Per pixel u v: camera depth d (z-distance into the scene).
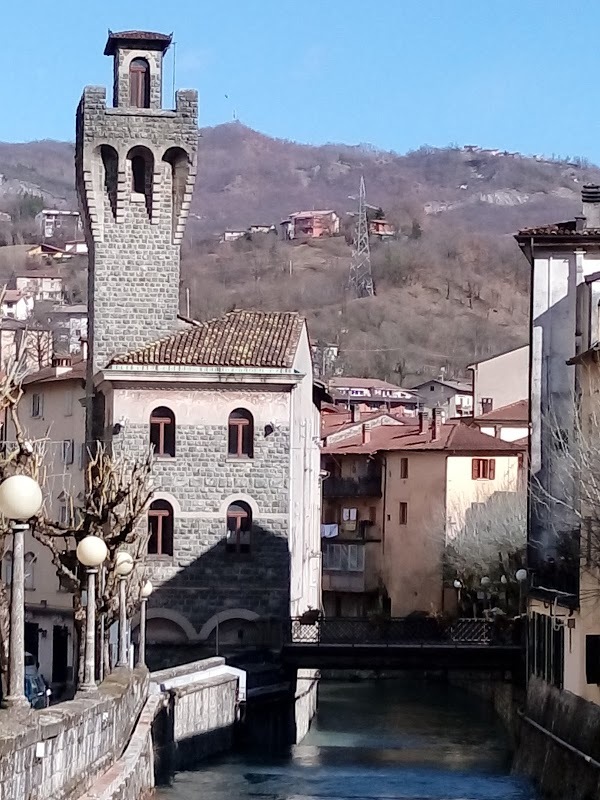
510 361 133.88
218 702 61.88
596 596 51.34
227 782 56.50
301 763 63.38
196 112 79.69
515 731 68.31
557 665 58.81
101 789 31.20
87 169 79.12
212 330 77.94
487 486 109.62
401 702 91.94
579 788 51.00
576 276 66.06
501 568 90.25
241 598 74.19
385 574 116.06
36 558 90.62
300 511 81.12
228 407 74.75
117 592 50.25
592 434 51.03
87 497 50.50
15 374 38.16
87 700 33.25
